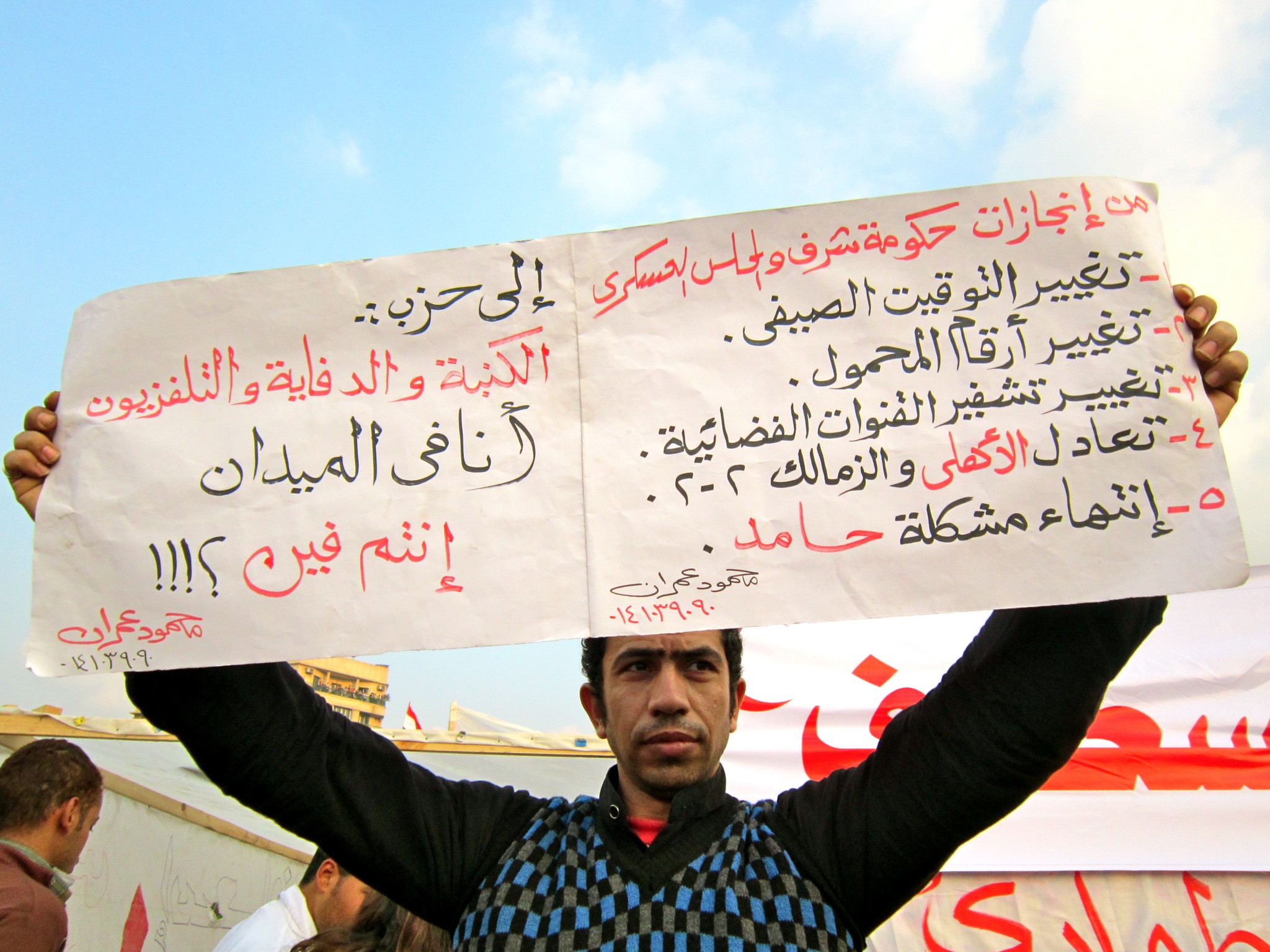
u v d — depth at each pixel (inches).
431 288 75.2
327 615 66.9
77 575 69.4
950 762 63.0
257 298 75.9
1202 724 131.6
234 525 70.0
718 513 67.3
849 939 59.9
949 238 72.6
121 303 76.4
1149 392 66.9
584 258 74.8
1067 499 65.2
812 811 67.0
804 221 74.2
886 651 141.1
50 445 72.7
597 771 165.3
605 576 66.2
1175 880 122.4
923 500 66.4
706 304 73.0
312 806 65.4
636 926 57.2
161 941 144.2
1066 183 72.5
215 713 65.5
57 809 96.7
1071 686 62.4
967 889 126.0
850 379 70.0
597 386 71.5
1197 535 63.3
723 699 68.3
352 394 73.1
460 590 66.9
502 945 57.8
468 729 172.2
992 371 69.0
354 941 95.2
